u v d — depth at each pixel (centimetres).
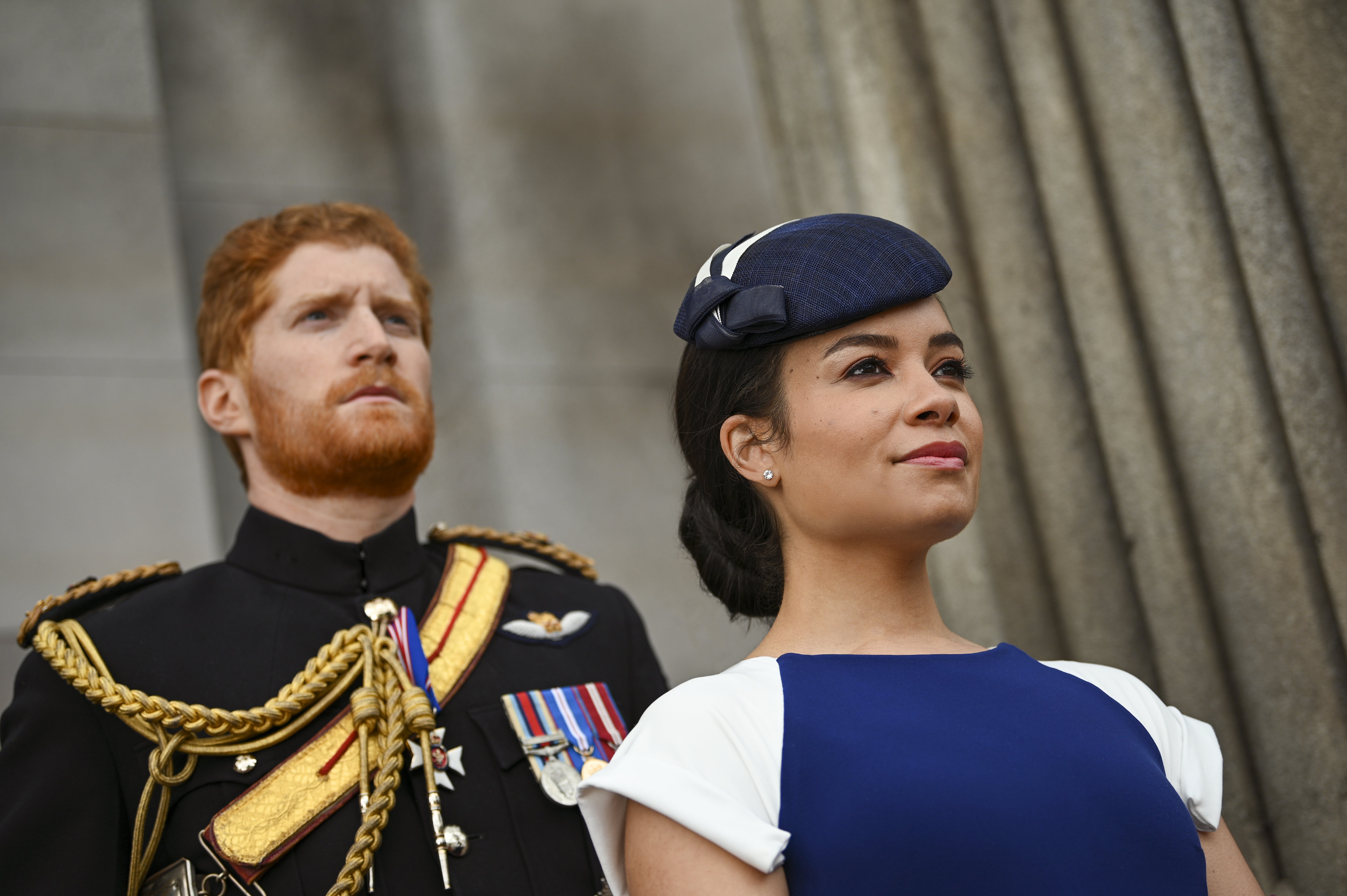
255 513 185
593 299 381
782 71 248
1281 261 175
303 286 188
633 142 396
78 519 306
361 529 186
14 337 313
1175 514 188
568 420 368
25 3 335
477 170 381
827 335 117
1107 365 197
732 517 128
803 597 122
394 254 202
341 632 170
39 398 312
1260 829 177
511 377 367
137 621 171
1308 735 173
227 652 169
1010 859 100
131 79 339
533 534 214
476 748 167
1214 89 181
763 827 100
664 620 356
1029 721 110
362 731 160
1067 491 202
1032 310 207
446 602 184
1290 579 174
